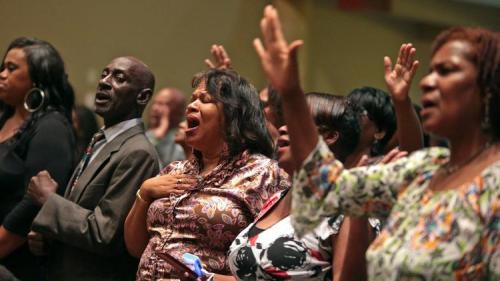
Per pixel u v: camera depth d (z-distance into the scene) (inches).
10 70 187.6
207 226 143.8
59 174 179.6
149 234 153.7
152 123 278.1
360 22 404.2
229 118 149.1
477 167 94.6
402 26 424.2
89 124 254.1
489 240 91.1
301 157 99.3
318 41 386.3
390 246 95.5
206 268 143.3
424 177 98.7
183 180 149.2
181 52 355.3
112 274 164.7
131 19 344.8
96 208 163.5
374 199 100.7
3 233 175.2
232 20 364.8
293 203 100.3
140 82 174.2
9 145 182.9
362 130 154.0
